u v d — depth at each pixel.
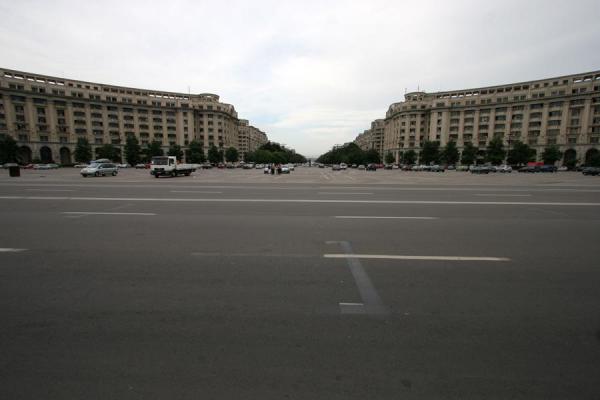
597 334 2.89
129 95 104.81
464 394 2.20
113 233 6.64
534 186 19.73
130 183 20.98
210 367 2.46
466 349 2.68
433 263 4.80
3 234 6.53
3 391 2.22
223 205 10.80
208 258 4.99
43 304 3.44
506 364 2.50
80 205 10.69
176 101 112.75
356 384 2.29
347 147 161.25
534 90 91.69
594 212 9.62
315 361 2.54
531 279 4.18
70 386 2.27
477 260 4.94
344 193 15.00
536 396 2.18
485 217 8.70
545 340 2.80
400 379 2.34
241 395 2.19
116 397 2.17
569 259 5.01
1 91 80.94
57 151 91.06
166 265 4.66
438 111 109.69
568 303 3.51
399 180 27.28
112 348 2.69
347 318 3.18
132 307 3.39
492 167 60.47
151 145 95.81
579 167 76.19
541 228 7.32
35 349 2.67
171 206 10.52
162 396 2.18
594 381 2.31
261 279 4.15
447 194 14.70
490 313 3.28
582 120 83.88
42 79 88.69
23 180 23.95
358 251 5.40
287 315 3.23
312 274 4.33
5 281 4.05
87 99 95.94
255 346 2.72
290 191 15.83
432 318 3.18
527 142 93.62
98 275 4.27
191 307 3.39
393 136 129.25
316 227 7.31
